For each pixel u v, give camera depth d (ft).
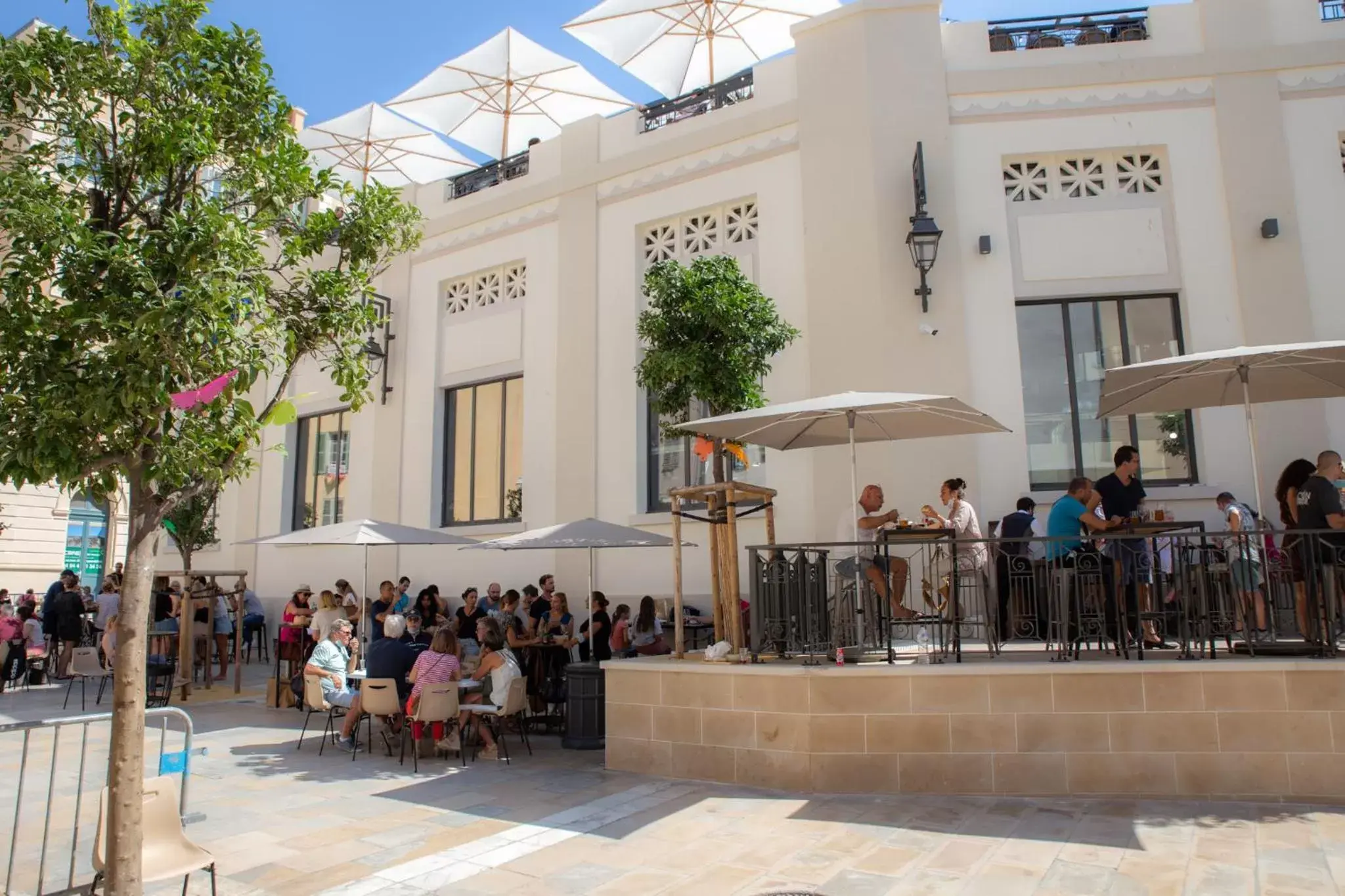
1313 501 24.12
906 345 36.24
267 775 26.55
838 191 38.27
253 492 60.18
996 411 35.68
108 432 14.23
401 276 53.72
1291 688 21.79
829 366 37.35
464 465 50.62
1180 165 36.11
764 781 23.97
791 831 19.95
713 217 42.57
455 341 51.29
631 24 55.62
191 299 13.61
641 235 44.47
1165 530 24.91
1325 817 19.88
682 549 40.75
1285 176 35.14
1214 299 35.09
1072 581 24.11
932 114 37.55
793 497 37.73
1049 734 22.49
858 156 38.06
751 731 24.34
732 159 41.63
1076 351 36.50
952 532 25.81
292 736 32.89
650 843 19.38
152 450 15.16
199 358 14.47
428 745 30.76
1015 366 35.91
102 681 40.45
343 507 55.93
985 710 22.77
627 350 43.83
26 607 49.88
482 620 30.17
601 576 42.65
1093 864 17.21
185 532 48.67
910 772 22.85
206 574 43.50
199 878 17.52
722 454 30.99
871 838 19.31
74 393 13.98
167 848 15.53
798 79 40.09
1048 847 18.28
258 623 55.52
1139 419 35.81
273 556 58.29
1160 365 24.00
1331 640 22.29
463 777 26.18
